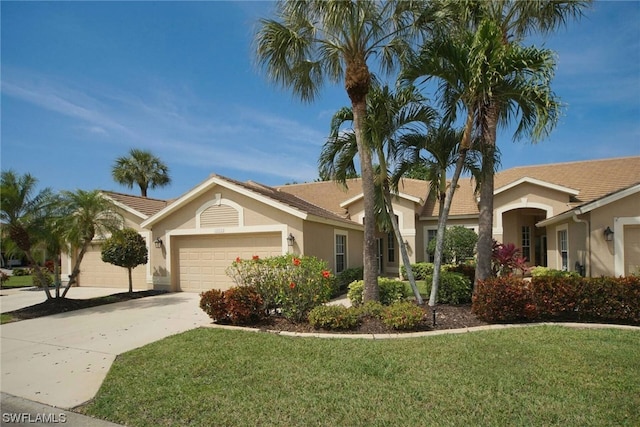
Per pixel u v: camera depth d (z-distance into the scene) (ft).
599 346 19.47
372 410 13.03
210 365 17.98
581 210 37.32
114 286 56.08
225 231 44.62
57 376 18.22
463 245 54.54
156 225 48.55
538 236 68.85
